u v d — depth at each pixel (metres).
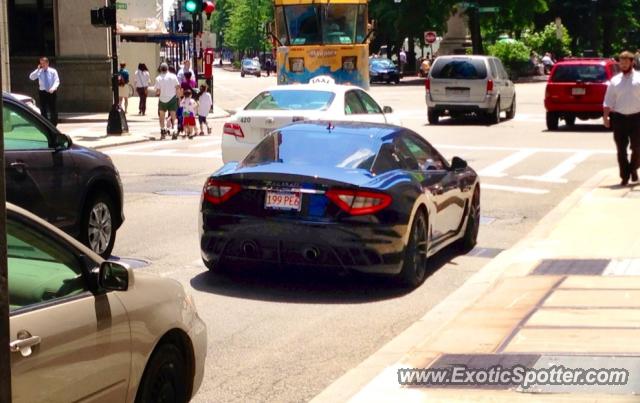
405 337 8.52
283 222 10.00
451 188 11.75
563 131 30.94
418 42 92.88
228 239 10.27
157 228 14.03
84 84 39.38
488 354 7.66
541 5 77.06
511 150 25.39
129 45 58.84
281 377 7.62
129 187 18.41
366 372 7.52
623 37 104.75
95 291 5.19
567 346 7.80
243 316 9.42
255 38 158.62
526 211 16.20
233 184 10.23
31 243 5.00
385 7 79.88
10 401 3.80
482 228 14.57
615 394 6.64
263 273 11.08
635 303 9.22
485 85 33.53
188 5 38.22
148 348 5.50
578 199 16.33
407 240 10.28
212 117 39.06
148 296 5.61
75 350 4.90
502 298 9.59
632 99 17.23
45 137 10.94
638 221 13.94
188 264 11.60
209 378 7.56
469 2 72.00
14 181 10.24
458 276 11.27
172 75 29.42
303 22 32.56
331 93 18.30
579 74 30.81
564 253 11.79
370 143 10.67
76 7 38.94
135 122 36.31
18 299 4.78
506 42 71.94
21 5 38.91
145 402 5.54
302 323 9.22
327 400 6.84
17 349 4.52
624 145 17.47
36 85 39.03
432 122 34.62
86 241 11.41
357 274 10.20
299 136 10.84
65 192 10.94
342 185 9.91
